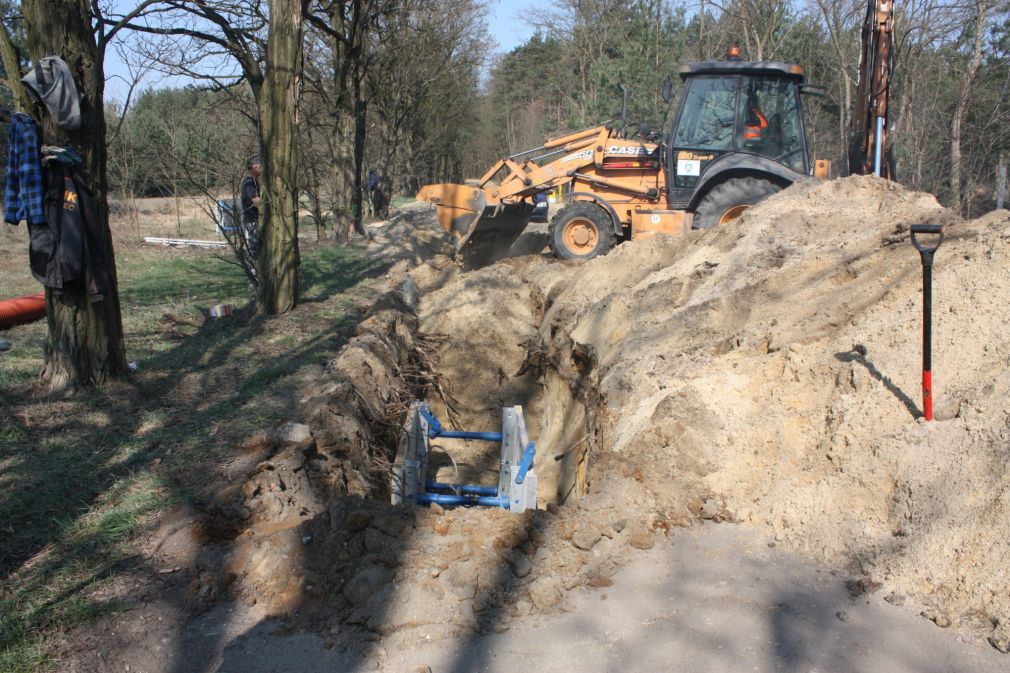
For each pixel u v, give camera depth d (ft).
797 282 20.93
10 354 24.35
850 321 17.75
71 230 19.75
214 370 24.12
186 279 39.63
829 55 79.46
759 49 80.43
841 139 69.51
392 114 71.82
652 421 16.63
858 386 15.52
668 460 15.52
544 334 31.50
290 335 28.48
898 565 12.28
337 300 35.17
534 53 185.47
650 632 11.37
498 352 32.91
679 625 11.49
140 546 14.12
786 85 38.24
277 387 22.62
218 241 54.54
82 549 13.83
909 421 14.33
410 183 110.32
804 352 17.38
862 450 14.29
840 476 14.10
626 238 42.09
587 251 40.86
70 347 20.86
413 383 29.89
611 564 13.03
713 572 12.78
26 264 41.55
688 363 19.31
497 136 171.94
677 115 39.06
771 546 13.50
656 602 12.04
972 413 13.51
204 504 15.39
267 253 31.63
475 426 30.55
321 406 20.01
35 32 19.11
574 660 10.87
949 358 15.08
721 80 38.34
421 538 13.24
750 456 15.49
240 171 36.81
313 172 58.23
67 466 17.03
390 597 12.01
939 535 12.23
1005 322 15.01
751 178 37.60
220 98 46.16
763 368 17.58
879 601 11.85
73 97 18.90
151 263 44.57
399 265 44.75
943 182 54.13
